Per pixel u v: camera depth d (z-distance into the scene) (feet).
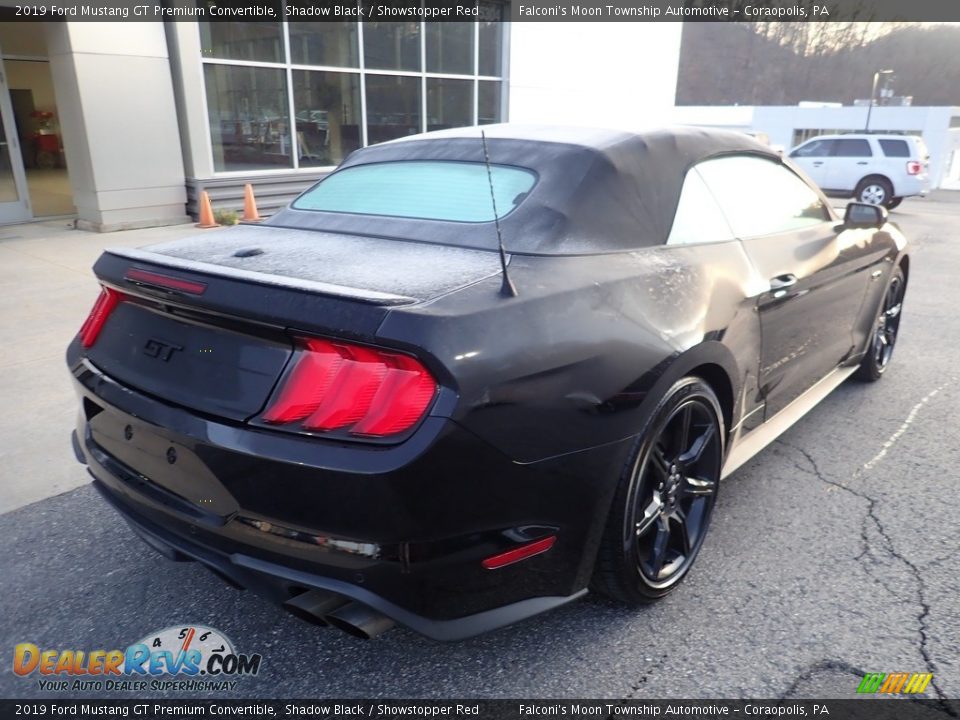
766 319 9.61
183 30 32.71
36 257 26.71
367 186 9.82
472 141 9.77
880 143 53.88
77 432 8.70
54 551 9.38
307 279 6.68
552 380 6.49
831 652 7.45
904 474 11.32
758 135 54.95
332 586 6.08
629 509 7.34
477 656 7.48
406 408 5.82
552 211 7.97
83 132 31.01
